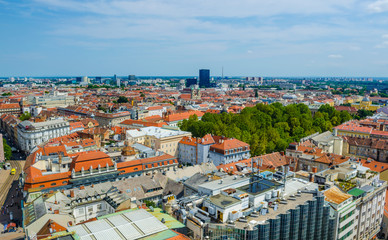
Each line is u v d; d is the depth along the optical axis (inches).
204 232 3523.6
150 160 7288.4
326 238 4315.9
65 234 3225.9
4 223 6038.4
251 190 4323.3
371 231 5570.9
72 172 6181.1
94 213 4921.3
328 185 4933.6
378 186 5718.5
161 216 3850.9
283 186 4426.7
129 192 5772.6
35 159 7126.0
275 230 3705.7
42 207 4409.5
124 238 3213.6
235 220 3683.6
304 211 4025.6
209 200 3890.3
